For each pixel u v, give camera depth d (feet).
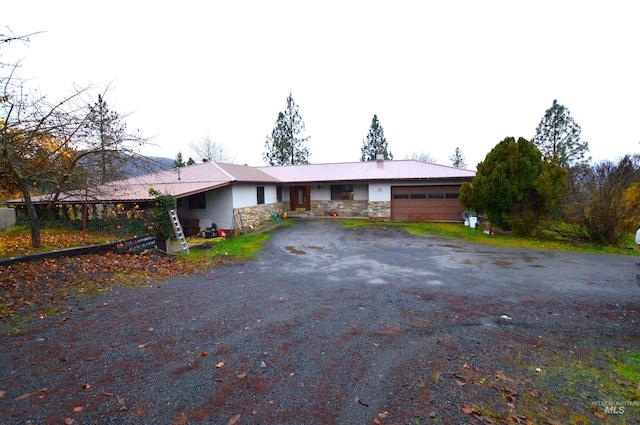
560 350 12.30
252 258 31.55
